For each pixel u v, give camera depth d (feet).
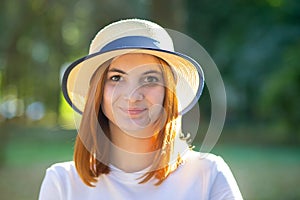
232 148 53.26
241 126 62.69
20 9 46.57
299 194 31.55
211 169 7.85
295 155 48.57
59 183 7.97
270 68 61.11
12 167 40.57
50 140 54.13
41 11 47.50
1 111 50.19
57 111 58.23
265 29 63.10
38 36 48.57
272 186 33.68
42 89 54.95
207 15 65.21
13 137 54.49
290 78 53.31
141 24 7.48
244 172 39.22
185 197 7.75
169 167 7.75
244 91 63.16
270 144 56.44
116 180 7.78
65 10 49.47
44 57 53.06
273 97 54.03
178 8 31.89
